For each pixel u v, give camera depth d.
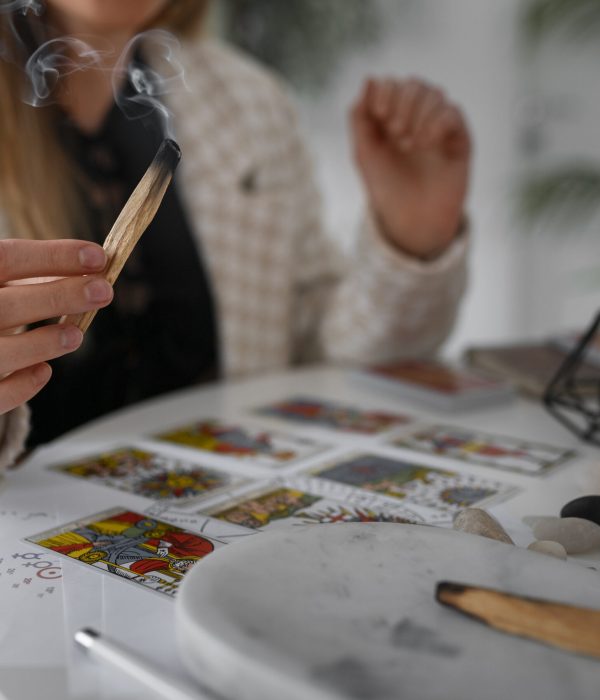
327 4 2.42
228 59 1.31
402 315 1.01
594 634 0.29
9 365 0.44
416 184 0.97
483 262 2.62
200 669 0.29
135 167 1.09
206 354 1.18
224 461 0.61
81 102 1.07
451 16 2.51
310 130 2.79
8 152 0.98
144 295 1.12
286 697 0.27
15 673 0.32
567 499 0.52
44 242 0.43
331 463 0.60
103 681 0.31
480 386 0.79
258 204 1.22
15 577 0.40
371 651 0.28
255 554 0.35
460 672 0.27
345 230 2.71
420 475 0.57
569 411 0.76
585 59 2.29
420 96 0.92
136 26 0.98
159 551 0.44
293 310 1.28
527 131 2.44
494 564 0.35
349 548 0.36
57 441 0.67
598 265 2.36
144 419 0.73
